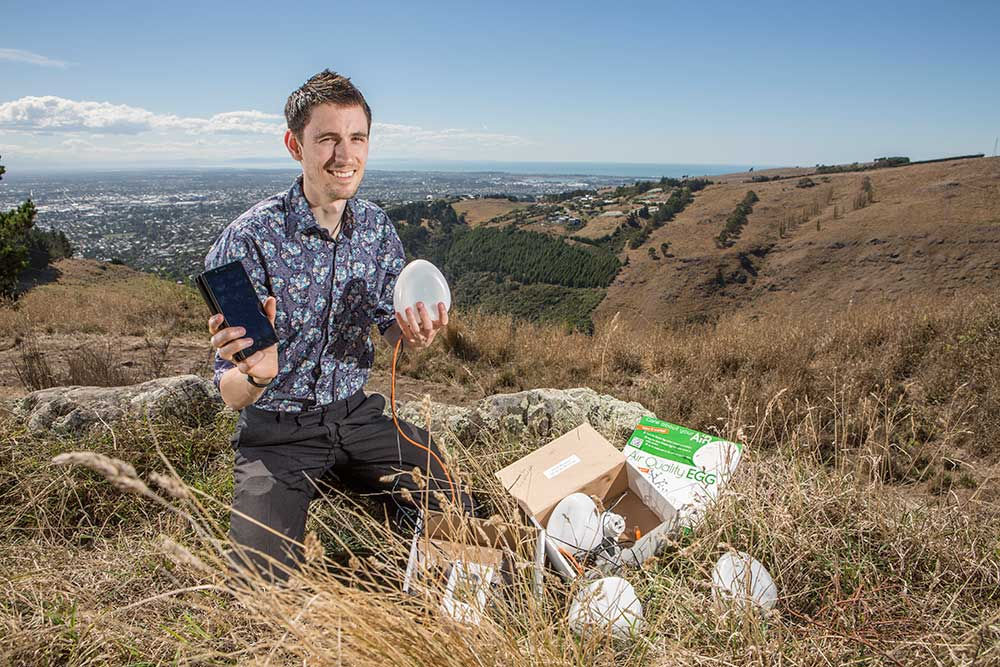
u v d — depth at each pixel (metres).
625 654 1.59
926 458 2.98
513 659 1.34
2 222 14.66
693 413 3.77
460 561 1.73
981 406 3.34
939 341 4.52
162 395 3.21
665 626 1.70
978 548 1.97
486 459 2.78
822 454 3.13
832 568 1.89
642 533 2.28
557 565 1.85
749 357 4.78
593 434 2.52
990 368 3.76
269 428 2.10
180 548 1.28
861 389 3.74
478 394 4.86
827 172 134.00
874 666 1.54
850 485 2.26
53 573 1.98
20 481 2.50
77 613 1.76
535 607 1.53
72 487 2.45
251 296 1.78
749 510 2.07
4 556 2.15
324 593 1.27
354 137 1.99
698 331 6.89
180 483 1.19
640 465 2.40
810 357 4.77
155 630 1.69
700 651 1.60
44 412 3.07
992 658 1.46
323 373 2.17
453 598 1.57
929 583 1.84
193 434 3.00
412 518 2.23
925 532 2.01
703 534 2.03
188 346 6.46
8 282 14.66
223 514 2.36
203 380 3.44
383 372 5.39
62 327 7.45
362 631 1.28
